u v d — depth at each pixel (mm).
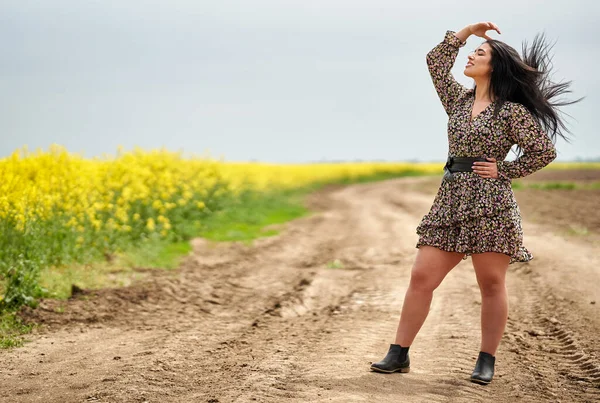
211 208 20359
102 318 8562
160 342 7188
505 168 5402
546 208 26750
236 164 40219
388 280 11680
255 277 12336
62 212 12508
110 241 13023
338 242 18141
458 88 5801
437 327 7855
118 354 6590
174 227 16156
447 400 5004
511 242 5379
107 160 16906
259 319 8758
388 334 7512
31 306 8594
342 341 7129
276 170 47438
